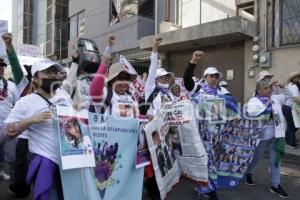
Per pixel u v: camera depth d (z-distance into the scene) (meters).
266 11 11.43
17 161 5.11
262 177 6.95
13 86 6.10
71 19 24.50
